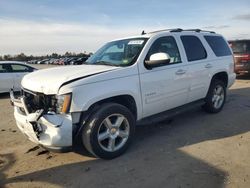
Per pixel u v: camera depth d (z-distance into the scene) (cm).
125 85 451
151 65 484
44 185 370
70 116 396
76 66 500
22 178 392
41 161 444
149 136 538
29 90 439
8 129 635
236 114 679
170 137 529
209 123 608
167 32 560
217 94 680
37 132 404
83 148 484
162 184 358
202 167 400
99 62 523
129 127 454
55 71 463
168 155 446
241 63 1306
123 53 517
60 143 394
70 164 428
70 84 397
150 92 494
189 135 536
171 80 531
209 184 354
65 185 367
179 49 570
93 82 415
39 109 413
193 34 624
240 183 354
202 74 611
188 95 585
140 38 532
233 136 525
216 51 673
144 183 363
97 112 416
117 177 381
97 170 404
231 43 1345
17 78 1234
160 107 524
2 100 1091
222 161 418
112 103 439
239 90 1033
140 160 431
